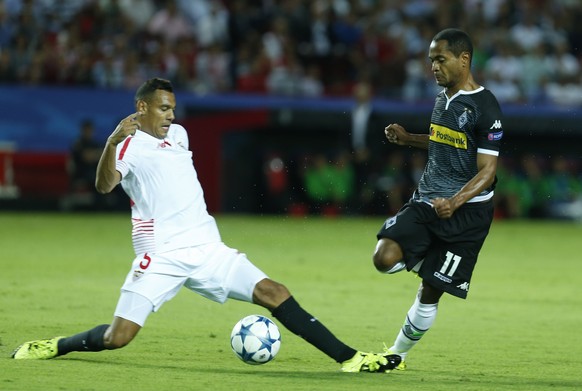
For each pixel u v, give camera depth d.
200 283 23.50
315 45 95.62
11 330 29.75
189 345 28.00
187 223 23.50
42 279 43.41
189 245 23.39
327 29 96.19
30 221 76.62
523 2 106.06
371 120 84.62
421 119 86.06
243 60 90.94
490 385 22.78
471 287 44.66
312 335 23.59
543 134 90.81
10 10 90.00
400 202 87.19
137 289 23.20
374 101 87.12
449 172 24.69
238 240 66.56
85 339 24.03
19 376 22.33
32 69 83.50
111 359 25.22
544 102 92.69
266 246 62.97
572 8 107.06
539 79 95.12
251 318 24.38
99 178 22.67
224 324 32.41
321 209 87.31
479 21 101.50
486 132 24.05
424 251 24.48
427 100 88.56
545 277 49.28
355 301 38.91
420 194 25.11
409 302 38.81
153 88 23.55
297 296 40.09
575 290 44.19
